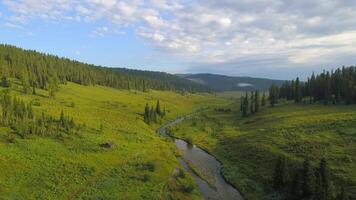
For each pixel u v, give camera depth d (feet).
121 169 259.19
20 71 632.38
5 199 186.39
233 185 254.06
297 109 504.84
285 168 231.91
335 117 386.11
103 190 216.95
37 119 336.90
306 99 589.73
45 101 484.74
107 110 524.11
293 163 261.44
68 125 341.00
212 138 424.05
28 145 270.67
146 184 234.99
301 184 215.51
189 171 286.46
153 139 387.75
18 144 268.62
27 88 528.63
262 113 536.01
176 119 613.52
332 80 558.15
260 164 282.56
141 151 317.83
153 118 531.91
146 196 214.28
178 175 266.77
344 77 553.64
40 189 206.59
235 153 330.13
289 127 375.45
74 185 220.02
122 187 225.35
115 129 396.57
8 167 223.92
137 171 258.57
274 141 327.47
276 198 221.25
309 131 343.67
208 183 258.78
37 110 393.91
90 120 411.95
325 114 423.23
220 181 264.72
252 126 451.53
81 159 265.75
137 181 238.27
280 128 378.94
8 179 209.56
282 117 453.99
